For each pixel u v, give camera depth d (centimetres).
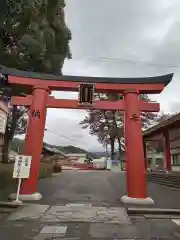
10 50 1580
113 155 4466
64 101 1088
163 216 774
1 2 1371
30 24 1523
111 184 1702
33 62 1680
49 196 1092
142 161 1008
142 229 626
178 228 639
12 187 1340
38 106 1056
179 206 887
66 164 5231
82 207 858
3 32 1519
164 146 2189
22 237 547
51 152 3922
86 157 5900
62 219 698
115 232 594
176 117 1520
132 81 1079
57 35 1828
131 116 1046
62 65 1955
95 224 657
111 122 4141
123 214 768
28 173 925
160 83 1065
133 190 971
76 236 557
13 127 2095
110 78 1084
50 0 1633
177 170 1978
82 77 1093
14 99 1076
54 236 555
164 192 1303
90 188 1438
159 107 1062
